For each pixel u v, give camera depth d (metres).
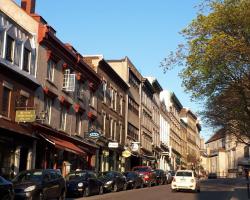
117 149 49.09
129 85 54.25
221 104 33.47
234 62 23.78
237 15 22.12
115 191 31.06
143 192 30.61
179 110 104.38
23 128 26.64
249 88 27.08
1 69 24.34
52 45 31.14
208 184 48.78
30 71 28.17
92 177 27.06
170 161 87.62
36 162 29.03
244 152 104.81
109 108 46.31
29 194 18.77
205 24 23.17
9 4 30.14
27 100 27.67
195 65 24.14
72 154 35.31
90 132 38.16
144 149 62.44
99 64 42.88
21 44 27.05
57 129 32.25
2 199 15.66
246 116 33.25
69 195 25.14
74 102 36.12
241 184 49.16
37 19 30.20
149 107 68.56
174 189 31.59
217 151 126.50
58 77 32.78
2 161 24.80
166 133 85.06
